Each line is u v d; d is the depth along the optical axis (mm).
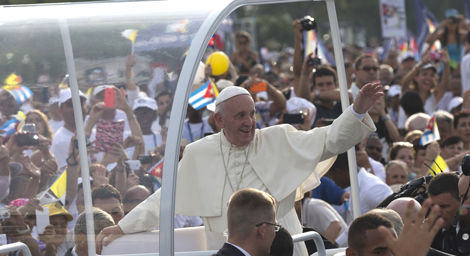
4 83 11180
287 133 13766
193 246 13594
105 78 11031
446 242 11914
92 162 10836
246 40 38875
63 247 10812
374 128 12578
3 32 11617
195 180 14047
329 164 14258
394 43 57812
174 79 10742
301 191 14555
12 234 10828
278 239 9859
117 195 10648
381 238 9211
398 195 13453
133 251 10500
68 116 11016
